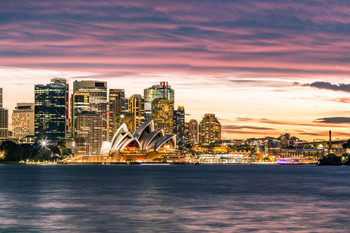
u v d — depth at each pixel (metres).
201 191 116.44
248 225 60.84
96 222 63.75
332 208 79.12
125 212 74.00
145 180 172.50
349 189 123.50
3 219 66.50
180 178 190.38
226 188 127.44
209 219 66.25
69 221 64.69
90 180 170.75
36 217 68.50
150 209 77.81
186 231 56.75
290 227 59.31
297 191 116.44
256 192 112.88
